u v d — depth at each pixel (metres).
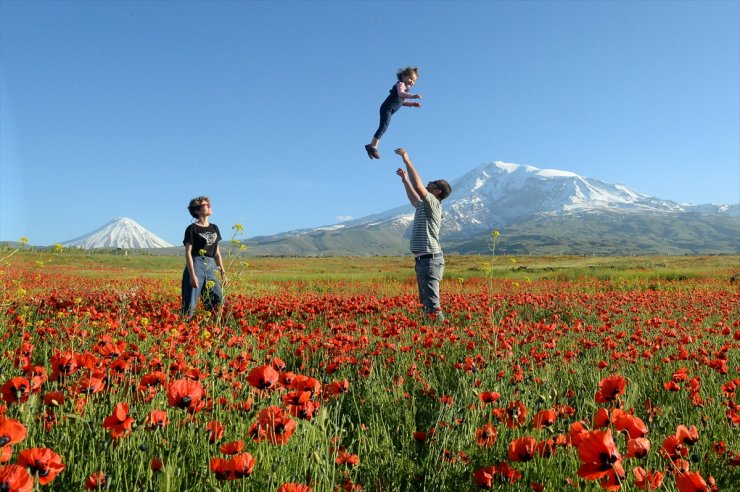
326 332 7.48
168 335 5.70
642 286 21.09
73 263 50.84
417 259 9.66
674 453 2.53
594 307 11.54
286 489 1.97
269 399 3.37
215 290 8.75
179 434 2.76
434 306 9.49
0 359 4.22
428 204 9.41
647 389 4.84
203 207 8.90
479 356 4.81
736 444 3.27
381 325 8.28
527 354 6.00
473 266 55.53
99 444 2.65
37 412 2.83
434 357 5.99
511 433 3.22
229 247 7.45
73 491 2.37
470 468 3.00
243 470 2.09
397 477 3.00
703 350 5.57
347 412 4.26
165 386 3.20
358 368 5.16
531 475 2.73
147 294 11.53
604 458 1.95
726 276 26.02
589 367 5.50
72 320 6.89
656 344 6.20
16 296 7.62
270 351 5.34
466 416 3.61
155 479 2.43
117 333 5.89
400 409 4.20
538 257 82.88
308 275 34.47
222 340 5.50
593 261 64.62
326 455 2.40
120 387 3.42
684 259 64.31
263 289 19.47
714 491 2.50
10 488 1.56
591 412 3.78
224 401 3.28
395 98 8.13
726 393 3.99
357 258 119.62
